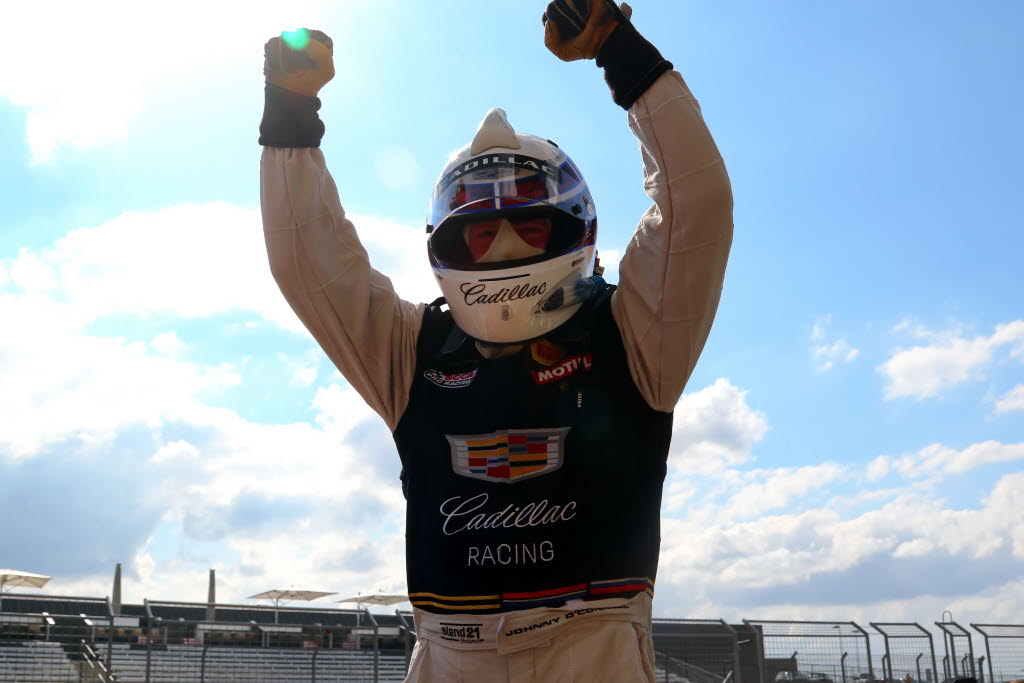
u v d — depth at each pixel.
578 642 2.01
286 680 11.98
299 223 2.22
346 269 2.26
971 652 13.46
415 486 2.22
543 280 2.20
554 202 2.25
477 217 2.25
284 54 2.24
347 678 12.34
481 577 2.06
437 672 2.10
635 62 2.05
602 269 2.57
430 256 2.40
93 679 11.15
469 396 2.19
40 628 11.15
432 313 2.38
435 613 2.11
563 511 2.07
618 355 2.16
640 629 2.07
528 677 2.01
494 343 2.21
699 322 2.05
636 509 2.10
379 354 2.28
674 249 2.01
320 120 2.32
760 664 12.66
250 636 12.00
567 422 2.12
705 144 2.01
